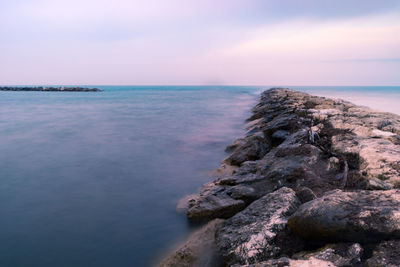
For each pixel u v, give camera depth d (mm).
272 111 24375
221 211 6594
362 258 3584
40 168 11172
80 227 6473
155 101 55656
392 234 3635
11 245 5758
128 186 9125
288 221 4680
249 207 5891
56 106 42375
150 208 7430
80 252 5492
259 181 7730
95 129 20812
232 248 4648
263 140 12047
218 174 10148
